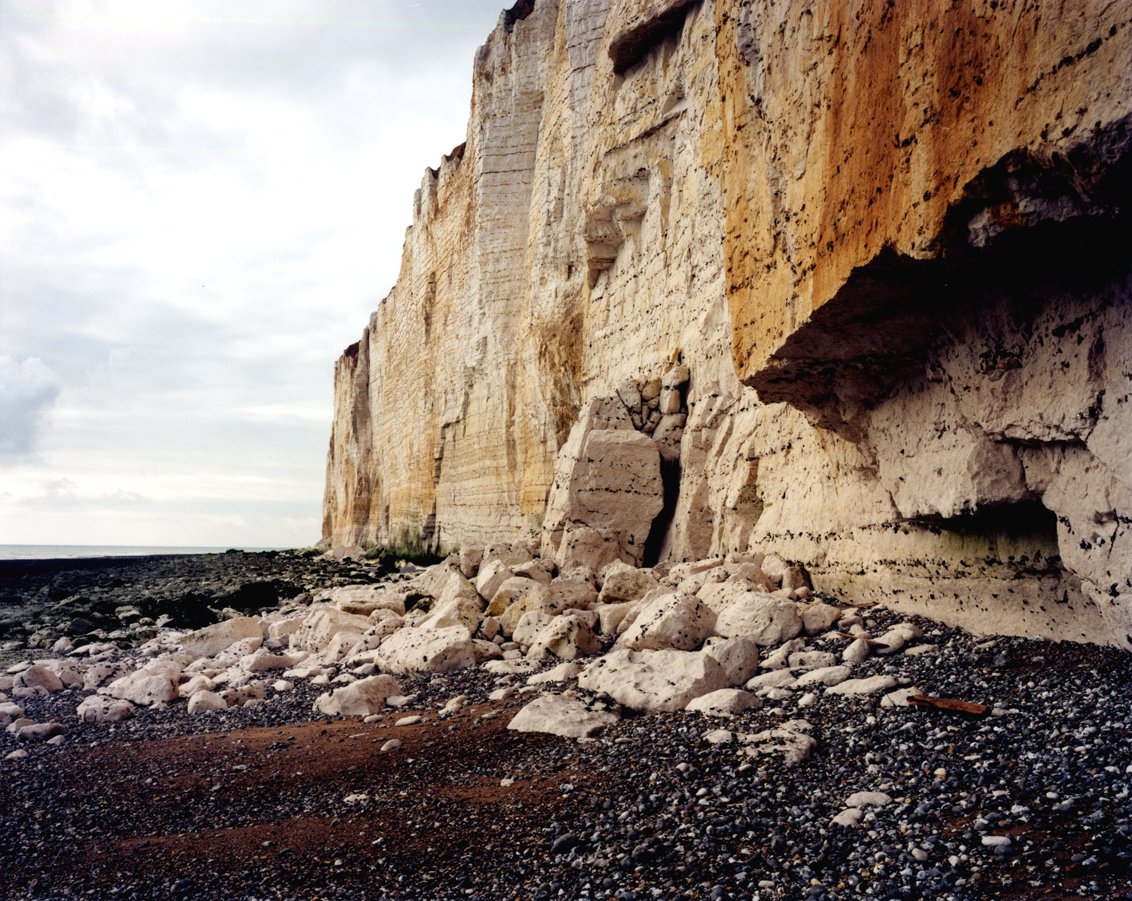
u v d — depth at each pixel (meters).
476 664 10.72
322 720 9.05
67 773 7.88
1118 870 3.30
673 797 4.98
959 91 5.25
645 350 18.94
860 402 8.75
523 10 34.19
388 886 4.48
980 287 6.11
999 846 3.64
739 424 14.17
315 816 5.86
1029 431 6.06
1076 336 5.50
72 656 16.41
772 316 8.62
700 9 17.11
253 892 4.65
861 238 6.48
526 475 27.38
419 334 44.34
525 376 27.88
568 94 26.34
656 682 7.43
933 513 7.62
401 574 33.03
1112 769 4.12
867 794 4.45
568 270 25.81
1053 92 4.45
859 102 6.62
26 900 4.93
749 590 9.90
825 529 10.48
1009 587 6.91
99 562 64.69
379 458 56.47
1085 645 6.04
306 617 15.97
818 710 6.20
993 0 4.92
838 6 7.06
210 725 9.48
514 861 4.53
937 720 5.40
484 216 32.34
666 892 3.86
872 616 8.59
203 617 21.39
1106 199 4.52
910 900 3.42
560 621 10.46
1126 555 5.28
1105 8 4.12
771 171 8.66
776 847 4.11
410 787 6.18
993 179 5.00
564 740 6.69
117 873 5.23
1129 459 5.07
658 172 18.70
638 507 15.62
